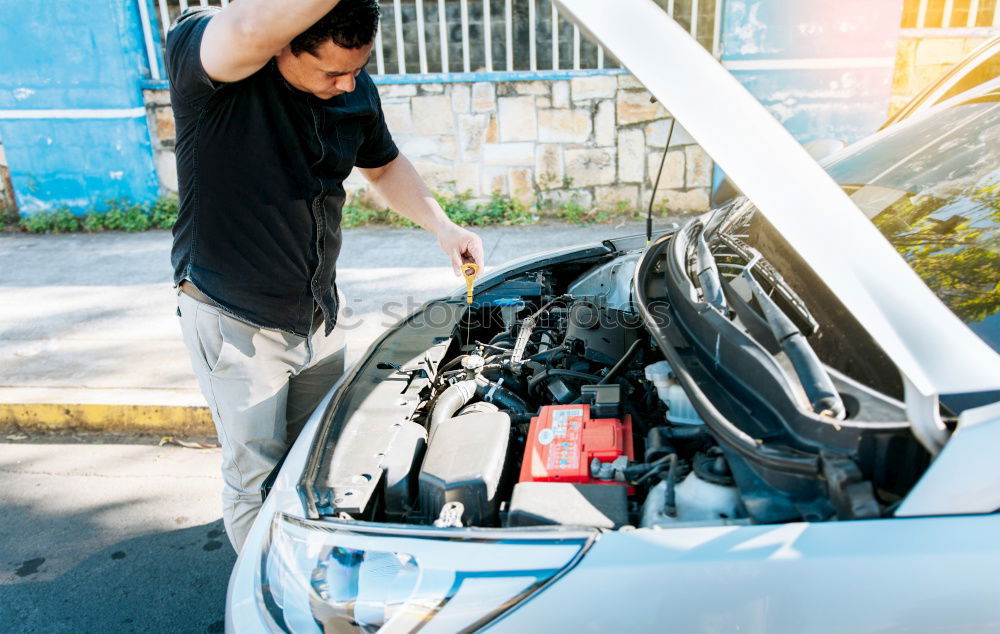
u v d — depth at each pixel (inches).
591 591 54.3
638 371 88.0
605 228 249.0
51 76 251.3
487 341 109.9
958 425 52.0
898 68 243.4
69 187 265.9
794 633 52.0
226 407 86.1
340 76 75.2
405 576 58.9
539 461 70.9
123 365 163.3
